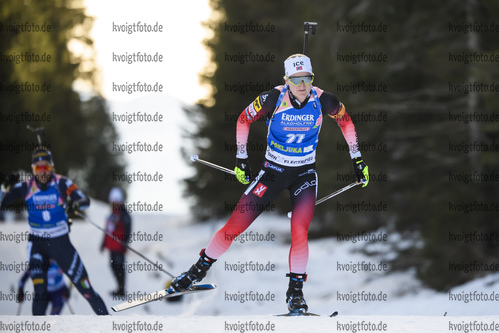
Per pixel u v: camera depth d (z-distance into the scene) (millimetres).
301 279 16266
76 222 85812
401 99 48719
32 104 91375
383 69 47688
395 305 39438
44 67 96250
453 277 40812
